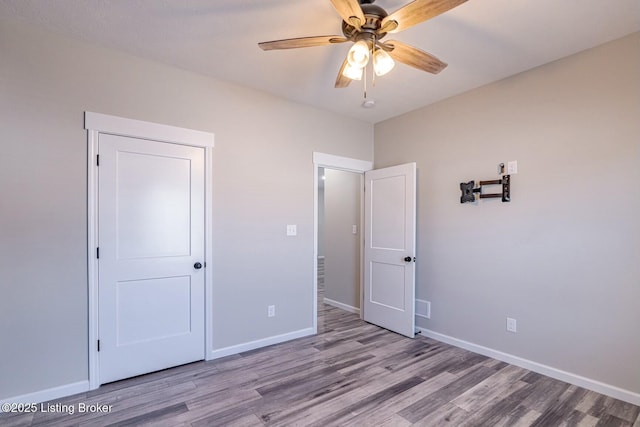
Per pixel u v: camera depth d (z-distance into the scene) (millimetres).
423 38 2291
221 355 2988
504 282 2914
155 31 2244
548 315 2631
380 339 3479
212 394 2338
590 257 2418
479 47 2412
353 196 4574
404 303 3604
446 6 1519
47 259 2232
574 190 2500
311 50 2482
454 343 3295
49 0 1915
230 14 2055
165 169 2715
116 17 2086
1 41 2109
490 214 3021
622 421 2037
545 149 2662
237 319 3090
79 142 2350
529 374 2660
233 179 3064
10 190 2123
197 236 2861
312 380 2557
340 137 3893
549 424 2010
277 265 3354
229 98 3041
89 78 2391
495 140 2990
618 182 2299
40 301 2207
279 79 2988
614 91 2322
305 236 3574
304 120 3568
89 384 2371
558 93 2596
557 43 2363
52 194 2250
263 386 2459
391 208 3777
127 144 2543
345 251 4703
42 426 1955
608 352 2332
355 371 2717
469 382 2529
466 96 3234
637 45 2227
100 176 2428
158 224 2678
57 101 2275
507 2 1909
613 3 1910
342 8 1562
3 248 2102
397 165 3840
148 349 2631
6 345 2105
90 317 2375
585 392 2377
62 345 2279
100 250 2424
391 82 3025
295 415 2092
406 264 3582
